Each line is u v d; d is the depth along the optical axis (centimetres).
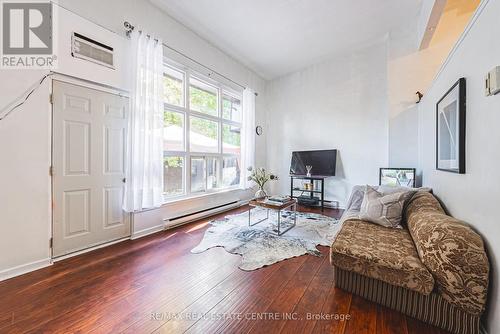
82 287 180
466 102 163
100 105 259
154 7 314
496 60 122
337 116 475
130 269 211
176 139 363
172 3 312
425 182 314
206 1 306
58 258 226
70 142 234
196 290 179
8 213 193
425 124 315
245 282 191
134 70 281
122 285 184
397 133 384
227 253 247
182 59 358
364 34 392
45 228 215
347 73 461
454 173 187
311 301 166
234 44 421
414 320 145
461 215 171
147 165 296
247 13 332
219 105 447
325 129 493
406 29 371
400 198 231
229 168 484
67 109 231
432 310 141
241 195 507
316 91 506
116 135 276
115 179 276
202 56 398
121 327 139
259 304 162
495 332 120
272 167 586
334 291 178
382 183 377
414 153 370
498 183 119
